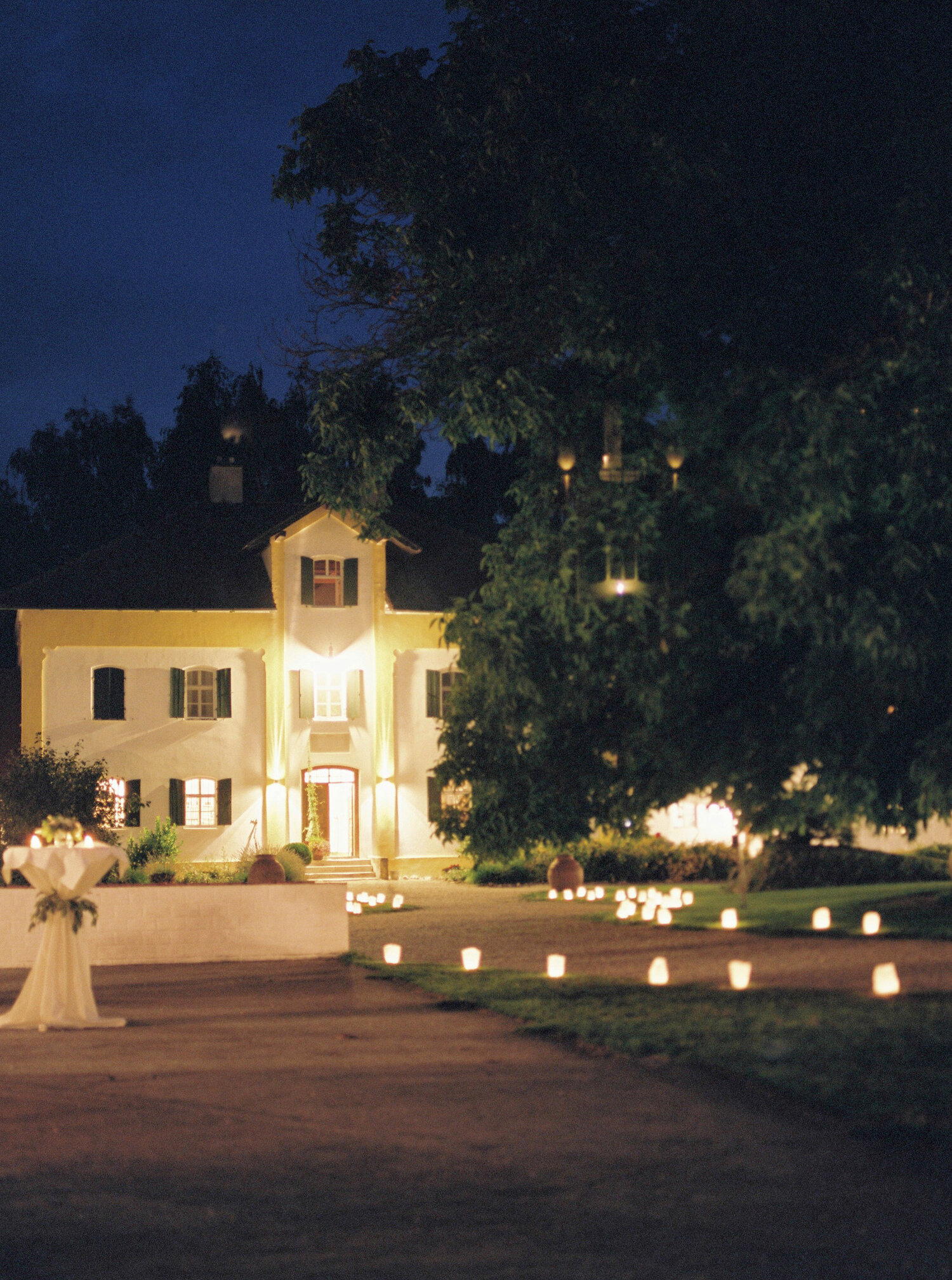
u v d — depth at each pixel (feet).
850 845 98.94
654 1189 21.40
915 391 44.80
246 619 137.59
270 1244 18.94
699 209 47.16
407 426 63.05
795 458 44.01
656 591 51.16
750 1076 29.66
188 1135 25.27
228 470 150.82
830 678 45.96
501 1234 19.35
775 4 46.73
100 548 140.56
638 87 48.37
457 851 140.05
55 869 41.86
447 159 58.18
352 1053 34.81
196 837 134.82
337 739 138.51
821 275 46.75
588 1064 32.48
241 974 56.90
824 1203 20.57
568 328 51.11
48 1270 17.88
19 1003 42.04
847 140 47.19
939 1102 25.88
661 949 60.70
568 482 55.98
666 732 51.67
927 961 48.34
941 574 46.09
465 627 57.26
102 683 134.31
